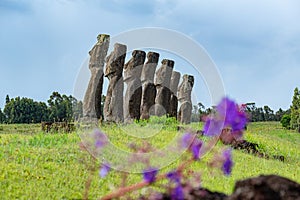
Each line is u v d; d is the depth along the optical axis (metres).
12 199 7.05
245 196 3.47
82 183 8.01
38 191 7.50
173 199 3.85
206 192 3.88
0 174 8.24
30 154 10.10
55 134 13.10
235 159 11.70
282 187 3.48
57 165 9.23
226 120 4.16
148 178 4.09
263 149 14.41
